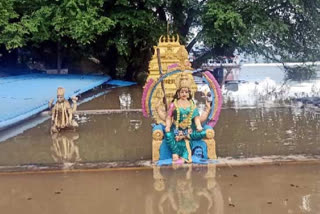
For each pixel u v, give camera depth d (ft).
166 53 38.11
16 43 59.47
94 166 19.29
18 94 42.83
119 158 21.33
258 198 14.87
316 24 63.10
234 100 45.78
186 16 69.41
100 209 14.15
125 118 34.55
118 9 64.08
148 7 64.28
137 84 66.54
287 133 27.37
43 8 60.29
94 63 76.95
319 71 73.56
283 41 63.57
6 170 18.89
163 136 19.83
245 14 61.46
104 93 54.60
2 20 57.98
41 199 15.19
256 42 64.23
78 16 57.77
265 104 42.04
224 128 29.50
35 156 22.08
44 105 36.37
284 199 14.73
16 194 15.78
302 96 47.96
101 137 27.04
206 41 61.67
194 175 17.65
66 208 14.28
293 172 17.94
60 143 25.34
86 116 35.78
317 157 20.30
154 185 16.49
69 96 43.19
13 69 72.74
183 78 19.66
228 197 15.03
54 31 63.31
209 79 20.20
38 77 63.46
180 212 13.75
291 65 70.90
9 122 29.63
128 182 16.93
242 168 18.60
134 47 71.97
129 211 13.94
